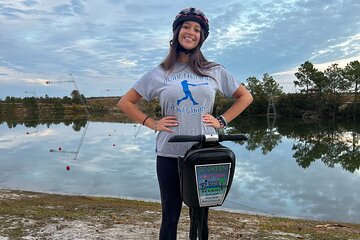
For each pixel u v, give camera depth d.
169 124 2.69
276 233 6.62
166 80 2.74
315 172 21.48
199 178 2.47
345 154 29.94
